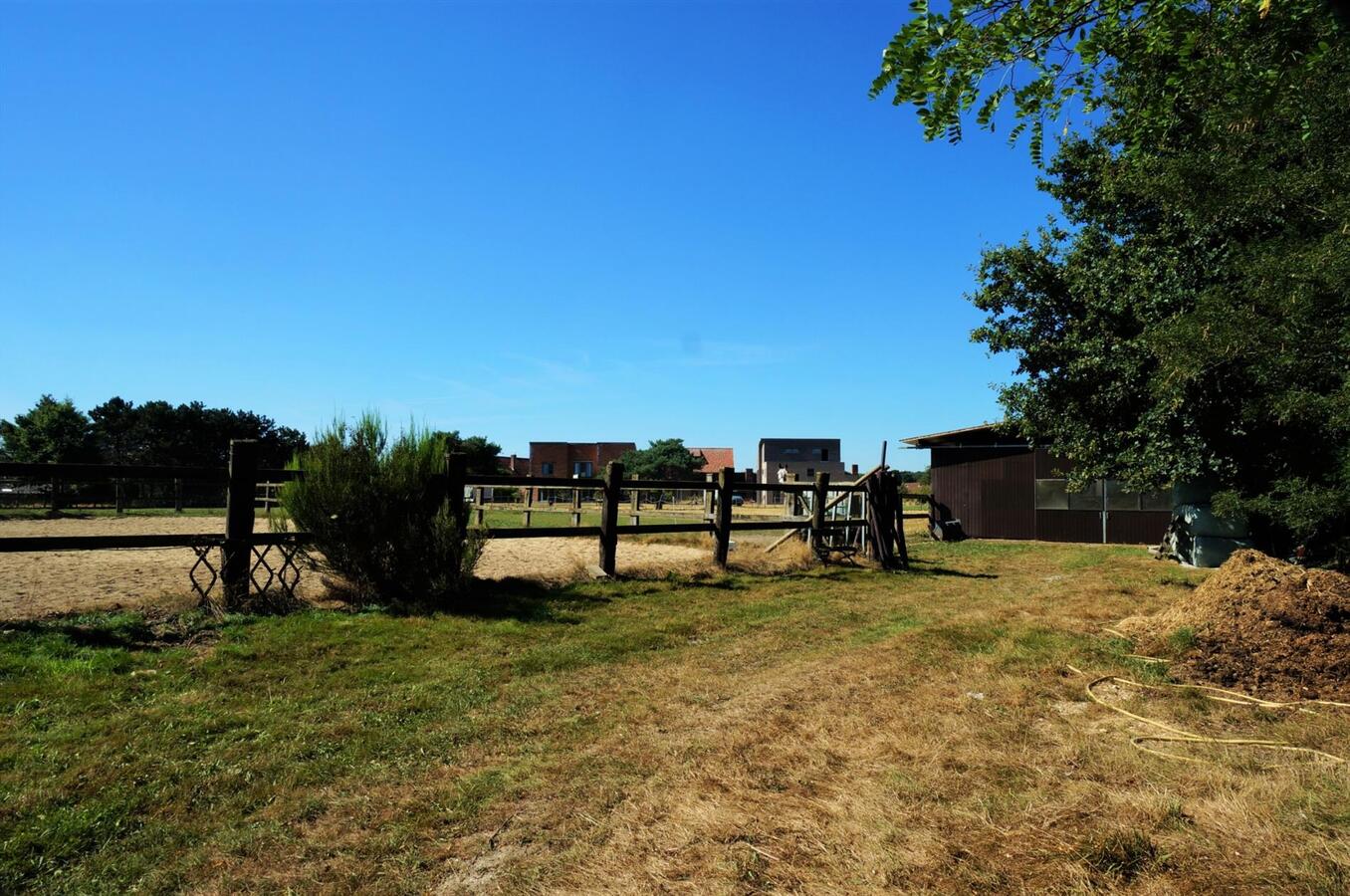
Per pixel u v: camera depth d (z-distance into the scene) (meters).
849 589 10.62
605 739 4.39
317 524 7.30
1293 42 2.99
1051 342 13.38
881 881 2.65
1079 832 2.89
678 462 70.88
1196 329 6.83
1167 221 10.66
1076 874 2.59
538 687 5.45
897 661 6.06
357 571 7.52
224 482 6.84
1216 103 3.68
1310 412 6.69
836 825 3.10
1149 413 11.27
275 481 7.77
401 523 7.65
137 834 3.17
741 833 3.07
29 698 4.44
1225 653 5.66
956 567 13.89
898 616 8.64
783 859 2.86
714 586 10.18
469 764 4.02
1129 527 20.58
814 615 8.57
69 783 3.51
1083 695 5.04
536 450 71.69
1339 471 8.41
